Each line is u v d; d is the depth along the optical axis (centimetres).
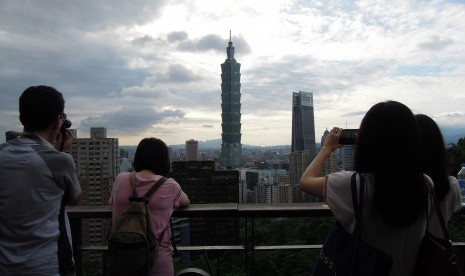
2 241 218
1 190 219
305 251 327
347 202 193
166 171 297
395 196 181
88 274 323
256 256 326
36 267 216
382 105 195
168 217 272
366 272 181
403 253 187
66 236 237
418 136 190
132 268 243
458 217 357
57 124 241
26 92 234
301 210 309
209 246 329
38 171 222
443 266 182
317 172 221
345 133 228
